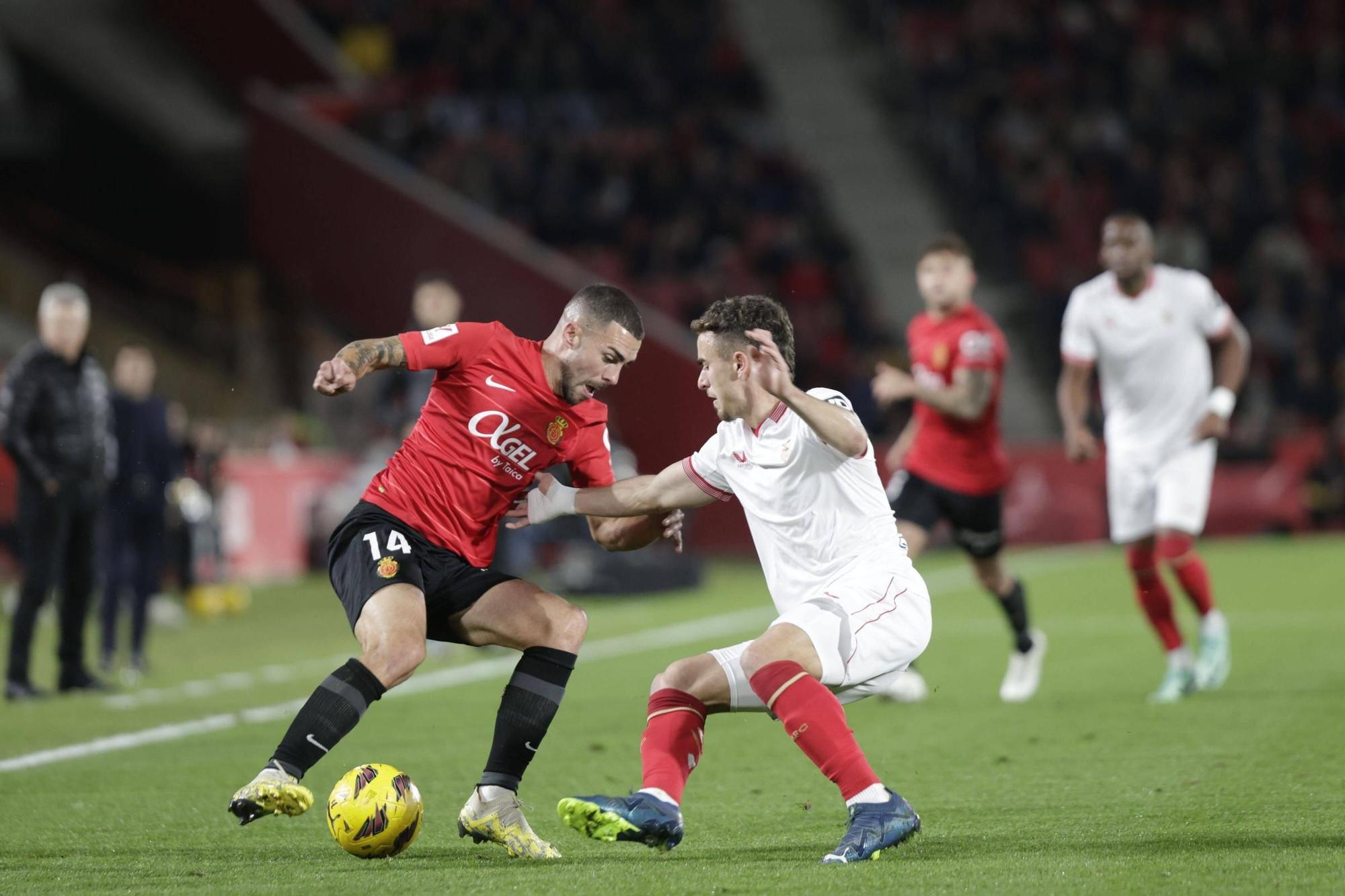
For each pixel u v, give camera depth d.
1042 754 22.20
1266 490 67.44
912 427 30.16
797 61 96.00
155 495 36.28
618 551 17.94
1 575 58.78
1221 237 79.38
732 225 81.94
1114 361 28.34
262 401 79.06
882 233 86.44
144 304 82.44
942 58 89.56
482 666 35.41
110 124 86.19
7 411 31.02
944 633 39.62
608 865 15.33
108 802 19.66
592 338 16.72
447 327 16.89
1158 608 27.89
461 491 16.95
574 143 84.88
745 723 26.03
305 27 87.38
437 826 17.95
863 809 15.14
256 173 82.31
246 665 37.03
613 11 92.19
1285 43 87.31
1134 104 85.12
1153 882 13.82
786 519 16.09
